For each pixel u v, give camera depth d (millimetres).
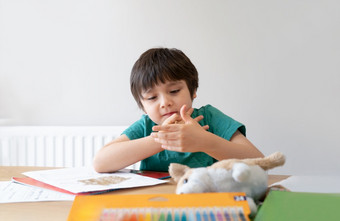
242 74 1532
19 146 1685
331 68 1444
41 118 1751
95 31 1684
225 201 401
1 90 1773
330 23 1439
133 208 402
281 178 762
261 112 1518
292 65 1481
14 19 1754
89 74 1700
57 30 1720
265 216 357
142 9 1631
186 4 1582
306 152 1476
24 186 710
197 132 718
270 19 1497
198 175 437
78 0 1694
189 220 368
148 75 880
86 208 410
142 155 859
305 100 1472
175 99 878
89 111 1707
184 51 1588
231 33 1538
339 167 1440
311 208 377
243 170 410
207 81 1566
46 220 508
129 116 1669
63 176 793
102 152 874
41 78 1744
